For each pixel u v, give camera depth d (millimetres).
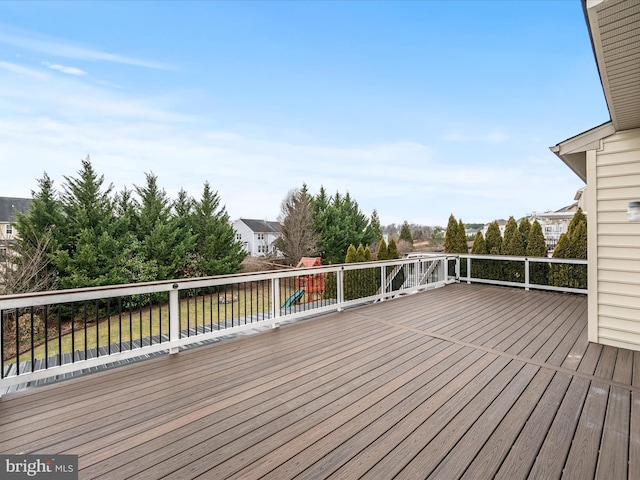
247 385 2580
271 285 4262
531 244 7988
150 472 1582
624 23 1782
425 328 4219
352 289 7145
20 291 9008
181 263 13383
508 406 2230
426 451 1743
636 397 2357
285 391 2475
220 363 3061
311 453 1730
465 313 5023
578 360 3111
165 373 2826
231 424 2018
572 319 4664
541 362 3057
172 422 2041
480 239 9133
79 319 10211
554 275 7391
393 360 3115
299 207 21719
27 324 8523
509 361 3084
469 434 1900
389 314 4965
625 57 2119
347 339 3773
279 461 1666
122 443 1821
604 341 3584
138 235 12914
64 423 2027
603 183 3602
